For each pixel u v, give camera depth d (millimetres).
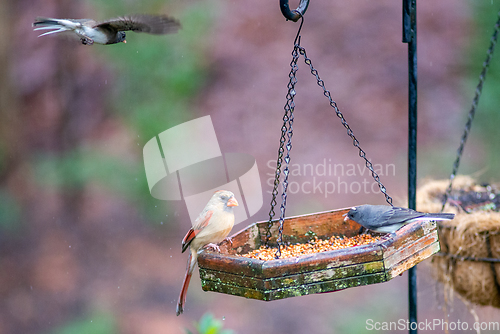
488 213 5965
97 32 4805
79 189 15383
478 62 16062
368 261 4426
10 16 16156
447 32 17094
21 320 13297
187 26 16281
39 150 16109
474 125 15461
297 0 17875
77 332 12602
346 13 17922
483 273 5875
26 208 15555
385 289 12500
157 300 13219
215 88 16609
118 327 12703
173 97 15891
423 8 17359
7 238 15227
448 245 6059
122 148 15484
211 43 16875
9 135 16172
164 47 15891
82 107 16062
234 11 17547
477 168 14672
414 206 5711
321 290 4352
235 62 17000
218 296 13141
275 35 17484
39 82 16203
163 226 14680
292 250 5496
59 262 14469
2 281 14188
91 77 16094
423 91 16578
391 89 16781
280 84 16906
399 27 17547
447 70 16656
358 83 16984
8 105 16266
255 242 5672
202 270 4637
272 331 12078
